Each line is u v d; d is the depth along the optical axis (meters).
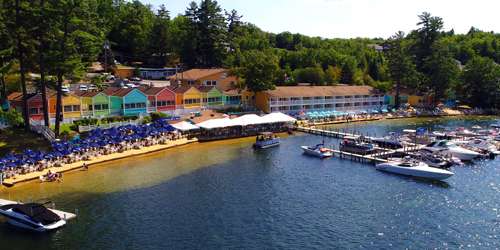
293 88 135.62
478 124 124.81
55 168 67.38
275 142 91.94
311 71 173.62
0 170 61.56
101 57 174.75
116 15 199.50
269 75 122.81
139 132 87.06
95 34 89.50
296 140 98.50
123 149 80.00
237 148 88.62
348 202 55.34
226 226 47.28
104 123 91.88
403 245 43.00
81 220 48.38
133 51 189.38
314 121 122.00
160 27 181.00
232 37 185.50
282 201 55.50
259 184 62.78
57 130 80.31
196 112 111.69
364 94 145.50
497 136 96.62
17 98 90.06
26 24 73.62
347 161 78.00
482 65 156.25
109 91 106.25
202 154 82.31
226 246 42.47
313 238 44.47
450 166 73.56
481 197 57.19
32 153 67.81
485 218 49.88
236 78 138.50
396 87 156.88
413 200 56.19
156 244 42.75
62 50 78.44
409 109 148.38
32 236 44.34
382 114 139.25
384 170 70.94
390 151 82.44
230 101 127.12
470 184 63.16
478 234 45.50
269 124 110.06
